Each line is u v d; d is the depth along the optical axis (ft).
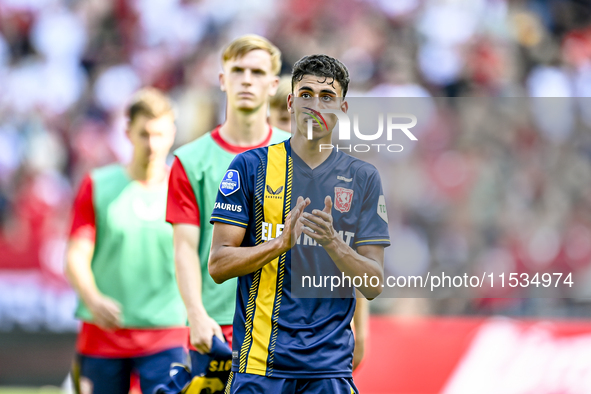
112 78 149.38
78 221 57.98
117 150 136.98
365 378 77.97
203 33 157.07
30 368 92.32
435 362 77.51
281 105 51.65
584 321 75.56
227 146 45.80
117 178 58.29
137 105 57.21
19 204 110.52
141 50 155.12
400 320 78.54
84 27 157.58
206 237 44.93
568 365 74.90
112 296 57.36
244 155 34.73
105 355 57.06
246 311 33.32
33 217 105.81
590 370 74.38
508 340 76.69
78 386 58.95
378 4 152.97
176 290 57.93
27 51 155.22
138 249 57.47
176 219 44.65
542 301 76.38
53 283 94.12
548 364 75.36
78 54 155.02
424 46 145.59
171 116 58.29
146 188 58.34
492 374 76.43
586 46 149.79
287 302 32.99
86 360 57.88
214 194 44.88
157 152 57.77
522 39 147.43
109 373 57.16
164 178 59.11
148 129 57.16
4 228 100.89
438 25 147.33
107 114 145.28
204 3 159.74
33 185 121.90
